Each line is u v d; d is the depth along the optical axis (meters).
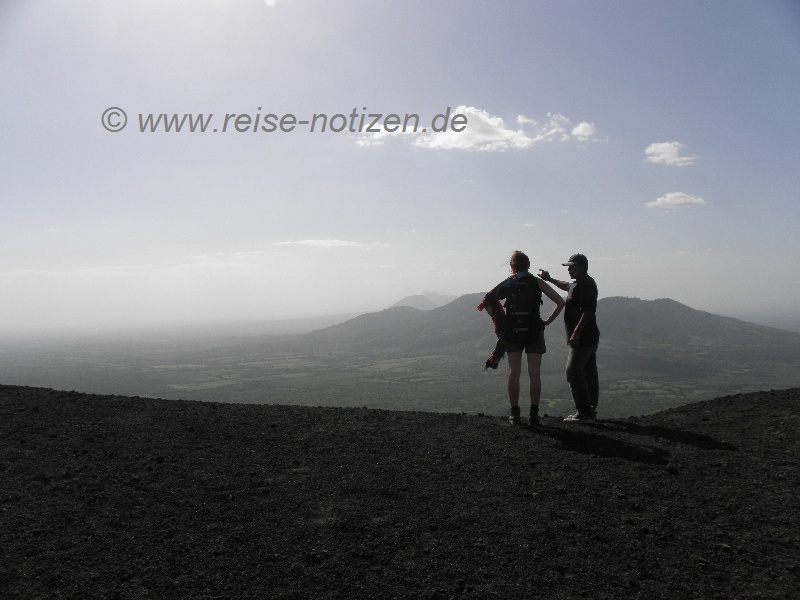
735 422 6.16
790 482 4.35
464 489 4.35
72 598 2.75
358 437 5.70
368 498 4.12
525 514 3.89
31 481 4.14
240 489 4.24
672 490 4.33
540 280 6.39
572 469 4.83
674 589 2.97
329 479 4.50
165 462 4.73
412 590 2.93
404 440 5.64
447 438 5.75
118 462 4.67
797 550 3.36
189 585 2.91
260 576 3.03
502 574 3.10
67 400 6.54
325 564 3.16
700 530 3.64
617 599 2.87
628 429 6.12
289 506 3.95
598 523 3.75
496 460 5.06
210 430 5.75
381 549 3.35
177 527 3.57
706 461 4.94
